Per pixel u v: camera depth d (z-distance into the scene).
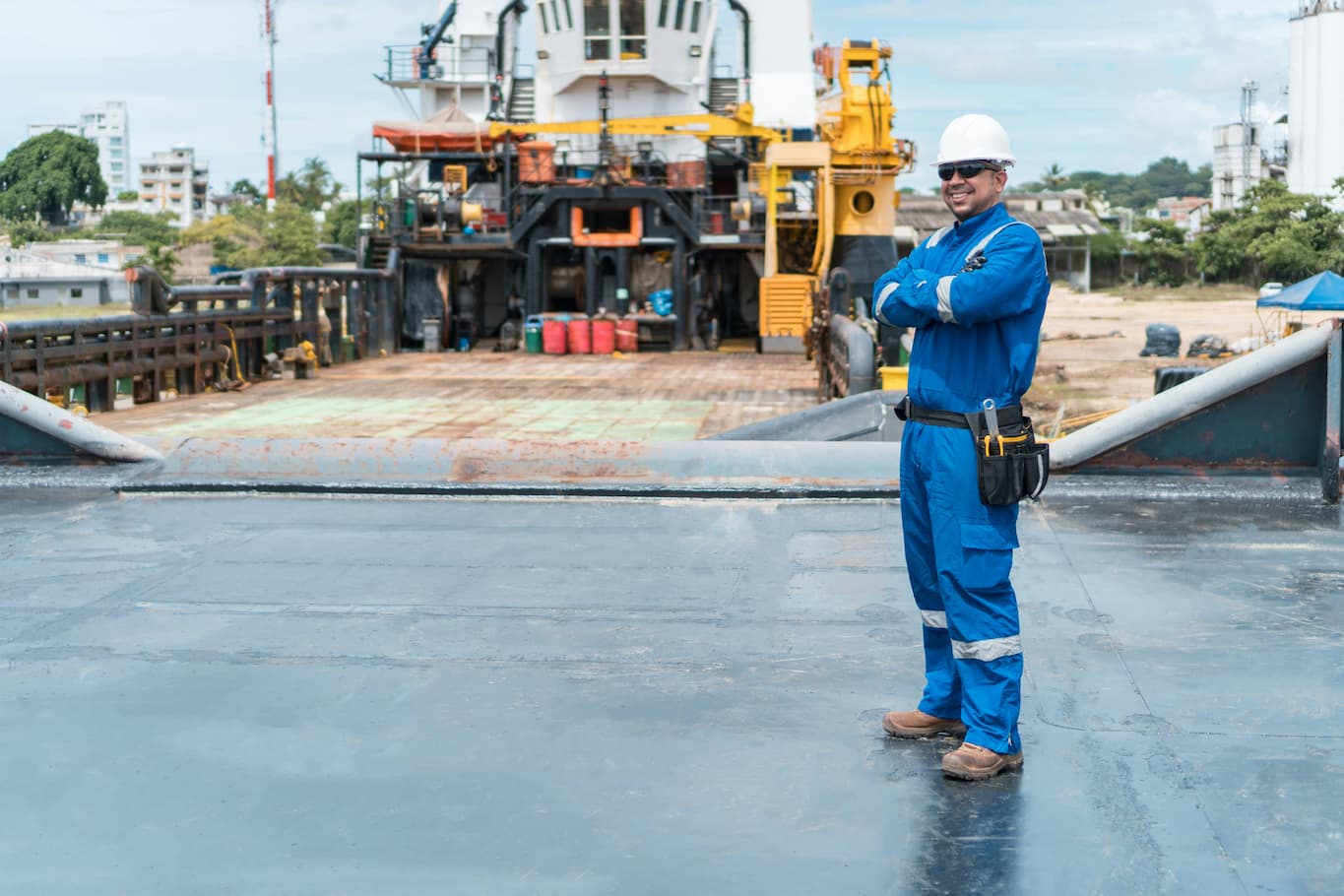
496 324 36.06
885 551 6.32
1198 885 2.97
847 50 27.98
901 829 3.28
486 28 53.41
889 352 15.18
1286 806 3.39
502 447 8.00
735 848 3.18
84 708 4.19
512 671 4.57
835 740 3.90
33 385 14.70
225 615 5.29
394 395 18.88
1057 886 2.97
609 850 3.17
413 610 5.35
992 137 3.59
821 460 7.83
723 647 4.83
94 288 116.12
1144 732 3.93
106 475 8.05
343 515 7.25
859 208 28.80
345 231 143.62
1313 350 7.36
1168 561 6.02
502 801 3.46
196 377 18.97
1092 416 16.97
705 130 31.50
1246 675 4.43
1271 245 95.31
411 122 31.95
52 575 5.94
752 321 36.16
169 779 3.62
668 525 6.95
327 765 3.72
